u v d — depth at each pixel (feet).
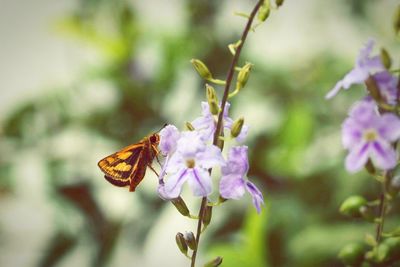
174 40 1.85
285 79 1.84
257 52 1.90
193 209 1.74
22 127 1.91
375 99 1.06
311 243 1.53
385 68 1.06
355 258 1.12
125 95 1.85
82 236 1.85
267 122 1.76
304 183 1.65
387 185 1.09
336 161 1.67
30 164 1.92
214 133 1.07
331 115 1.80
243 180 1.07
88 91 1.91
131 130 1.86
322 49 1.98
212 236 1.68
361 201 1.12
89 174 1.86
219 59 1.84
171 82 1.84
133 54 1.90
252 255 1.42
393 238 1.11
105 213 1.84
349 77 1.07
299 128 1.66
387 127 1.05
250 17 1.05
